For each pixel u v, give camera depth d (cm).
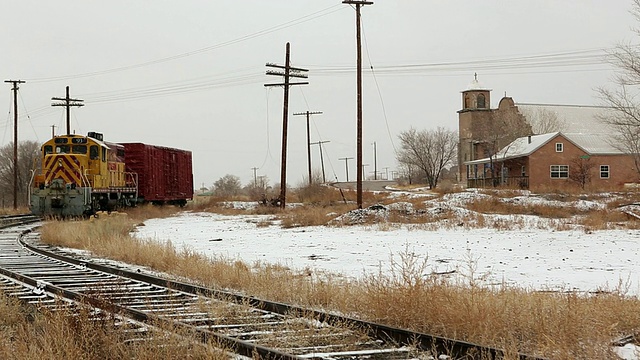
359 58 3522
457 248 2023
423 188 9500
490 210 3684
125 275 1405
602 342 691
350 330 821
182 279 1372
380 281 1020
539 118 8588
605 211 3319
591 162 6250
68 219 3344
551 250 1952
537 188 5397
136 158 4362
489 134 8394
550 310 806
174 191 5078
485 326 760
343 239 2425
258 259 1722
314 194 6088
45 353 654
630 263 1625
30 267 1606
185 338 710
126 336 763
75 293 1070
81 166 3412
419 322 837
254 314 946
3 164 10156
